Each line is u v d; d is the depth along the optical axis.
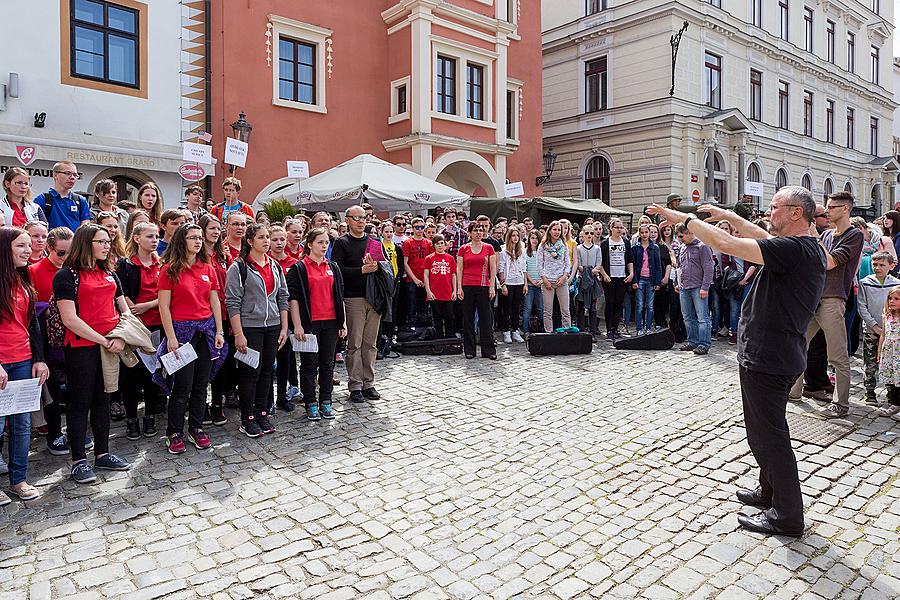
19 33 10.97
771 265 3.32
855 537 3.55
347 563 3.32
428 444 5.08
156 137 12.71
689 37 22.28
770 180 26.55
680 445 5.02
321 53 15.84
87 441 5.07
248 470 4.54
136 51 12.41
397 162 17.03
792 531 3.54
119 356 4.50
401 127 16.89
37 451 4.87
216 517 3.82
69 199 6.18
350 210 6.20
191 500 4.04
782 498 3.53
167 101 12.85
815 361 6.21
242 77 14.38
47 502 3.99
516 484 4.31
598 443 5.09
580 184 24.64
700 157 22.78
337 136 16.23
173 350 4.71
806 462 4.66
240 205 8.40
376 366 7.91
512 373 7.54
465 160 17.36
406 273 9.16
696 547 3.46
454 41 16.92
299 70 15.70
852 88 31.66
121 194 12.53
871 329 6.03
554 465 4.64
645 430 5.39
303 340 5.51
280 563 3.31
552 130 25.45
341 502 4.04
